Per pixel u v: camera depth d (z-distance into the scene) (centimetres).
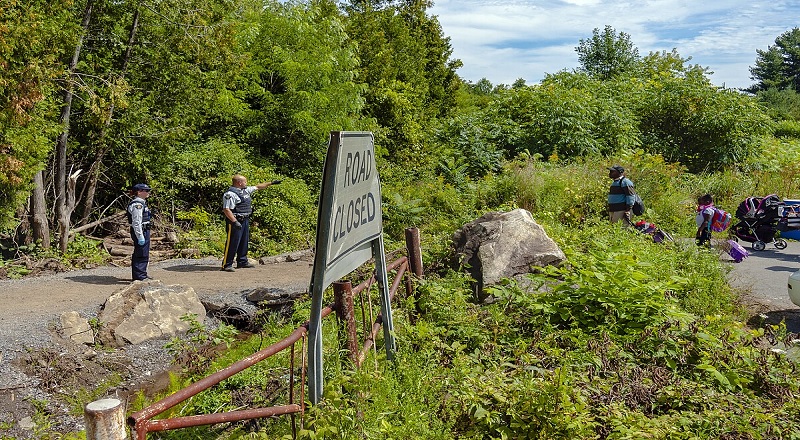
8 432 622
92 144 1558
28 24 1198
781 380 538
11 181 1222
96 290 1018
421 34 4050
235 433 408
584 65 4075
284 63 2027
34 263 1289
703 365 529
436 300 672
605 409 454
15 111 1198
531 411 439
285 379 524
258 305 943
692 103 2367
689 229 1474
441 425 434
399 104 2827
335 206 400
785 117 5253
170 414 526
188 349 711
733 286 960
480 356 566
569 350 584
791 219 1345
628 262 665
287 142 2189
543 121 2223
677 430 439
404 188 1772
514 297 680
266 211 1688
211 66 1673
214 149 1830
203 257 1437
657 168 1695
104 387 716
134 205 1055
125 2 1505
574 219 1434
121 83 1417
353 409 400
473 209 1529
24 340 770
